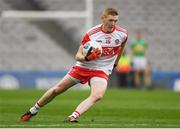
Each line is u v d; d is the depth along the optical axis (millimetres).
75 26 73625
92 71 25219
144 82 64562
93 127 22812
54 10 74062
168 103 40906
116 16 25188
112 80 63750
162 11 74688
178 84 65938
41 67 73312
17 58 73750
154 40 73938
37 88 63281
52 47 73312
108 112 32750
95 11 74250
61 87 25641
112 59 25672
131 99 45406
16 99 44250
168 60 73375
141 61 64375
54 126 23078
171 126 23734
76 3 74062
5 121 25766
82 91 57281
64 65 72938
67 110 33969
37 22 74125
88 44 24875
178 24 74312
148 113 32125
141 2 74625
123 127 23000
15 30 74062
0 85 66750
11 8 74375
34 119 27281
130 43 72875
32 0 74375
